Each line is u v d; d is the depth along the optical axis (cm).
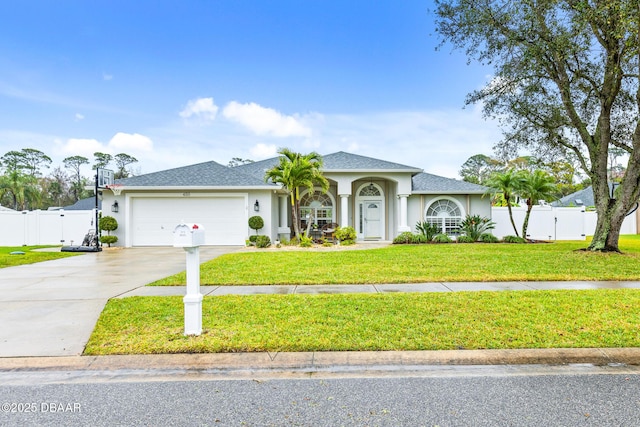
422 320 516
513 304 589
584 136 1274
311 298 640
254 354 419
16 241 2016
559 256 1145
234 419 294
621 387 347
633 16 860
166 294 691
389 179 1984
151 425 286
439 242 1781
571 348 425
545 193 1806
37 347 438
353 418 294
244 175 1886
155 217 1767
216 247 1658
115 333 478
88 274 939
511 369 390
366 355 413
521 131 1415
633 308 561
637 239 2105
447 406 313
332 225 1969
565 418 292
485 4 1198
